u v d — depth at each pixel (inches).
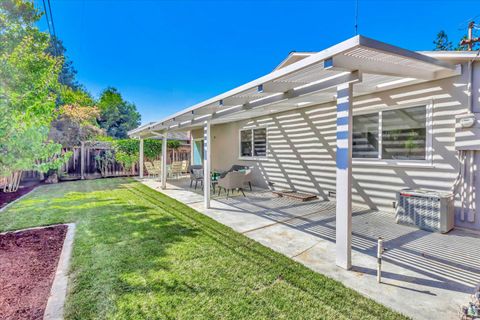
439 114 187.5
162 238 165.3
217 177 381.1
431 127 192.2
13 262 131.6
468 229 175.5
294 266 125.9
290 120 319.6
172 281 112.2
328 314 89.7
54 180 454.9
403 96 207.8
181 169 520.7
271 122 349.4
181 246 151.6
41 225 194.2
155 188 385.1
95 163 541.0
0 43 230.4
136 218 214.4
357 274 117.9
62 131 593.9
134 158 581.3
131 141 578.2
